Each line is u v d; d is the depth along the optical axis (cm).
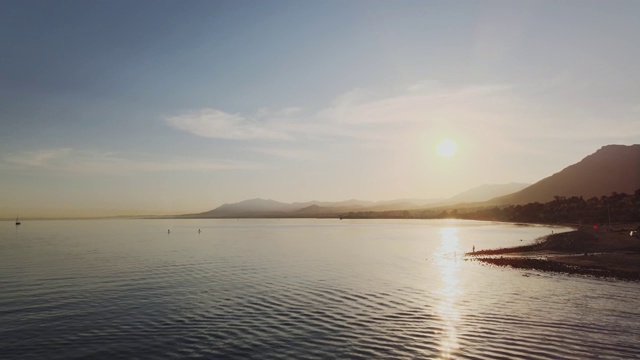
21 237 16738
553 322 3170
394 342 2714
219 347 2625
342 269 6375
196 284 4894
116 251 9688
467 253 9100
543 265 6494
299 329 3002
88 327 3055
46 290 4497
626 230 13738
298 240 14438
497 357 2438
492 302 3897
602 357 2433
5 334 2895
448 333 2903
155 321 3212
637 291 4388
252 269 6353
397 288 4647
